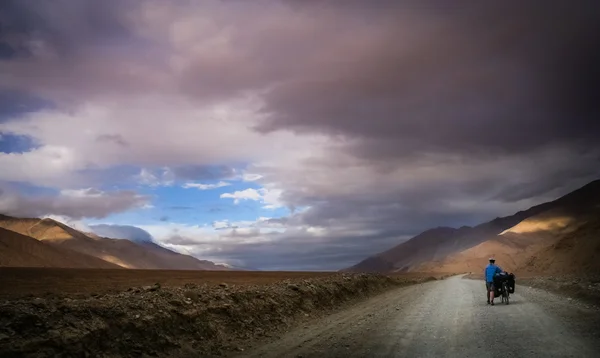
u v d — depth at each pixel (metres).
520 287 36.91
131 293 15.24
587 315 16.09
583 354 9.84
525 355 9.94
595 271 58.75
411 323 15.85
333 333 14.09
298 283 24.14
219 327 13.27
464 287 42.16
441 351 10.72
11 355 8.07
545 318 15.89
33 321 9.16
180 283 32.59
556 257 77.31
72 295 16.22
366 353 10.80
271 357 10.73
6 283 30.72
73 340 9.09
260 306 16.52
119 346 9.98
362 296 30.69
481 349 10.77
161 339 11.04
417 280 75.00
